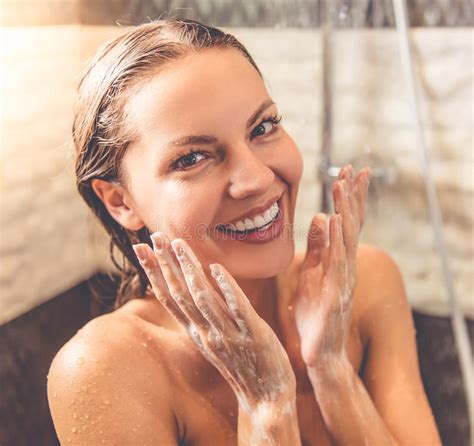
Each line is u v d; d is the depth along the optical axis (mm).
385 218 1358
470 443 1378
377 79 1270
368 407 667
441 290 1354
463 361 1284
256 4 1303
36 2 1273
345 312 647
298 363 722
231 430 681
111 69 613
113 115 609
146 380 659
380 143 1311
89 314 1416
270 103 603
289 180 618
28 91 1292
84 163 672
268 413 597
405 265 1378
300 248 1408
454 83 1213
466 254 1310
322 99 1311
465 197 1274
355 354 767
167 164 578
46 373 1385
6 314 1298
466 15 1160
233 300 554
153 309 712
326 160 1331
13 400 1332
